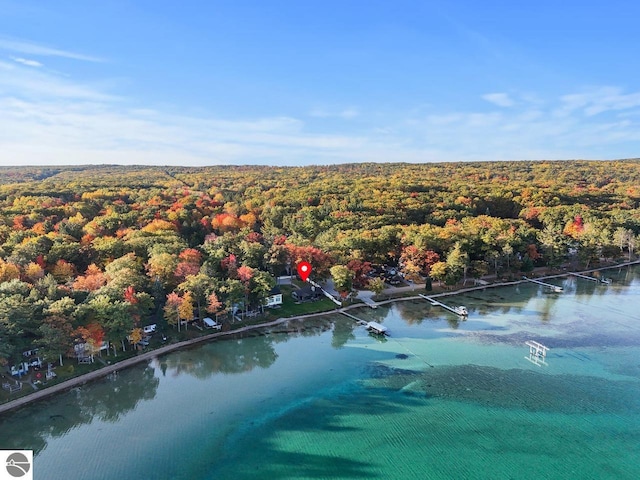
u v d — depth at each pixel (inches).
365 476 1918.1
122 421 2385.6
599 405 2485.2
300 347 3383.4
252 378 2886.3
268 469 1974.7
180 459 2057.1
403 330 3700.8
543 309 4197.8
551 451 2081.7
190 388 2758.4
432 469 1962.4
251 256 4503.0
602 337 3499.0
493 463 1998.0
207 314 3772.1
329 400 2578.7
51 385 2674.7
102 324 2955.2
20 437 2237.9
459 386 2719.0
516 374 2878.9
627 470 1953.7
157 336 3390.7
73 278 3836.1
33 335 2849.4
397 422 2332.7
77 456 2081.7
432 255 4805.6
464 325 3794.3
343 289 4168.3
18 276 3560.5
